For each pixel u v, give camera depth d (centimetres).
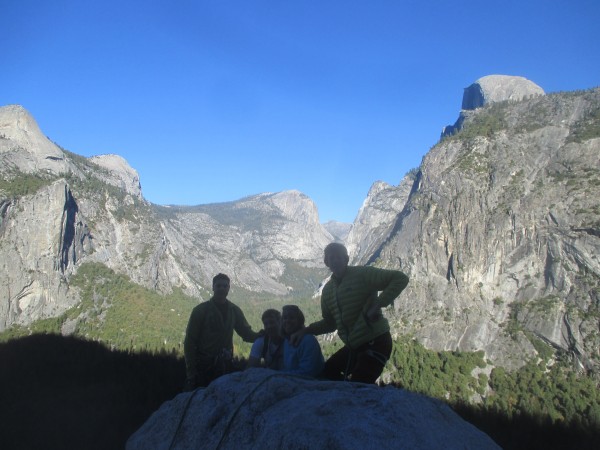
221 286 1055
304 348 800
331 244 815
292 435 510
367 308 779
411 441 482
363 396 564
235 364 1138
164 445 648
